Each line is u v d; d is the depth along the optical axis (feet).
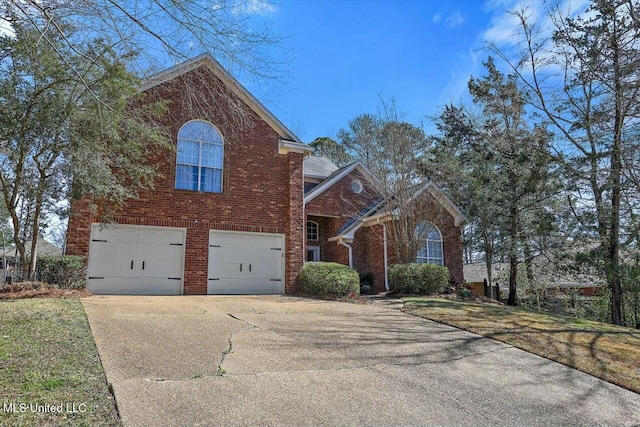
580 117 47.06
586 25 43.83
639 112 41.29
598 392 18.31
